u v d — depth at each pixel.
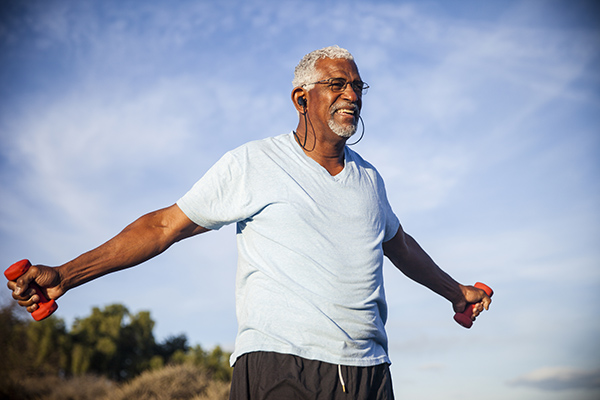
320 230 2.30
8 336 17.11
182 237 2.46
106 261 2.30
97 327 21.03
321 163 2.51
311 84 2.52
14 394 14.99
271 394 2.11
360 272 2.29
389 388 2.32
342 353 2.16
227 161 2.43
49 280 2.19
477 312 3.16
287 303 2.21
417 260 3.00
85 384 15.18
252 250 2.36
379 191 2.64
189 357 18.31
